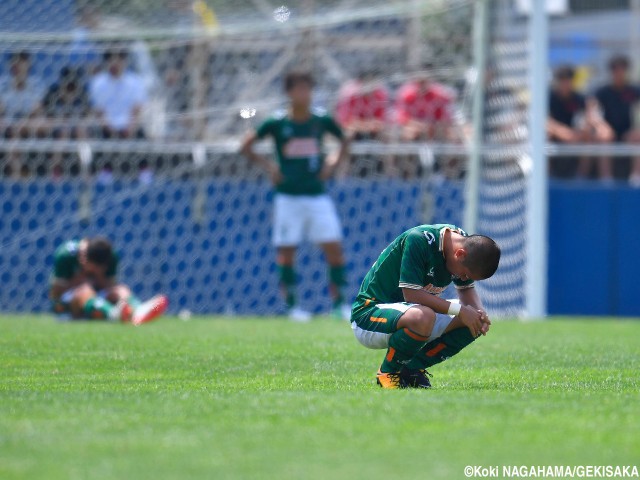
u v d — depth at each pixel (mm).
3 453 12008
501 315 40969
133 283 40656
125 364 21562
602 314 40812
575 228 40938
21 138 41469
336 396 16203
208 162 41562
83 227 40531
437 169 42188
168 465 11430
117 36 41188
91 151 41062
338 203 41438
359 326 18219
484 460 11852
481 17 40812
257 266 40875
